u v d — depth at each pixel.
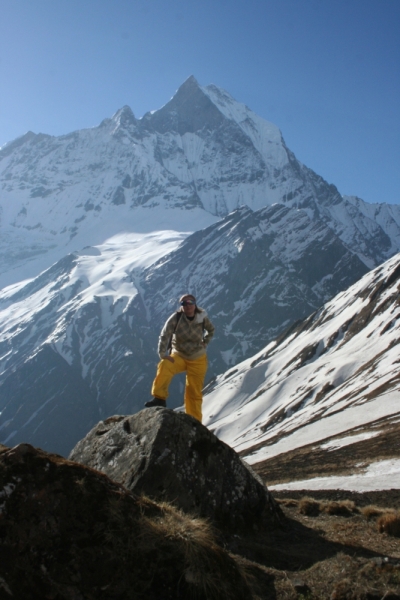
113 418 11.13
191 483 9.04
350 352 116.00
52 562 6.07
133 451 9.44
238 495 9.54
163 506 7.51
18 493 6.46
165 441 9.20
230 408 136.75
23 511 6.35
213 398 150.00
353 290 171.62
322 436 58.81
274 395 116.81
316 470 31.77
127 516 6.73
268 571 7.47
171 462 9.01
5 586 5.79
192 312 10.57
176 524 6.98
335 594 6.78
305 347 147.50
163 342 10.52
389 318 121.31
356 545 8.80
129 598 6.00
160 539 6.59
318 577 7.32
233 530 9.12
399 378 72.19
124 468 9.30
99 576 6.09
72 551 6.19
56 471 6.80
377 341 111.88
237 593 6.54
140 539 6.51
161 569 6.32
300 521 10.52
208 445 9.62
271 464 43.59
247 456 65.50
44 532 6.26
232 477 9.66
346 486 21.53
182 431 9.42
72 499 6.61
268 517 9.77
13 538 6.15
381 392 70.06
